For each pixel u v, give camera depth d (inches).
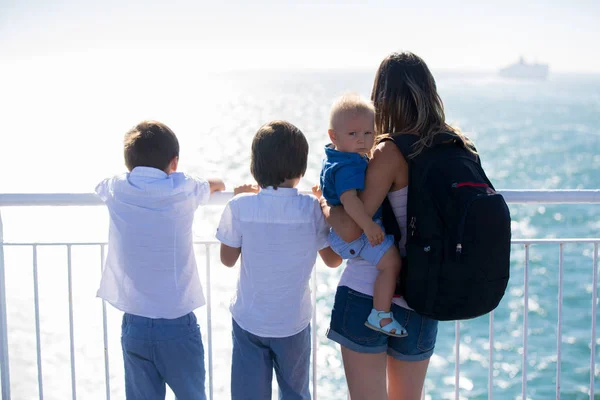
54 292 435.8
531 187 1302.9
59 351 374.0
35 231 480.1
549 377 411.8
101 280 102.7
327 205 97.1
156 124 102.2
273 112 2819.9
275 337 98.4
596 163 1550.2
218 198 109.8
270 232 96.7
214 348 373.7
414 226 89.7
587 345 459.8
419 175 89.4
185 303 101.6
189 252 103.0
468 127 2416.3
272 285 97.7
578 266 646.5
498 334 480.4
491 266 87.1
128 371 103.6
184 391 102.1
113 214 101.0
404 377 100.2
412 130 93.7
